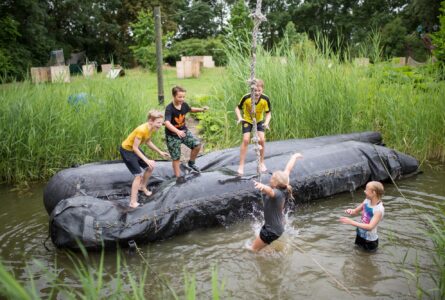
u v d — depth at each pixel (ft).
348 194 24.14
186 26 169.07
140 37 85.35
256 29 18.60
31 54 94.58
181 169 22.76
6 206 22.91
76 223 17.19
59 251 17.75
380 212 16.37
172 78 72.90
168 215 18.49
